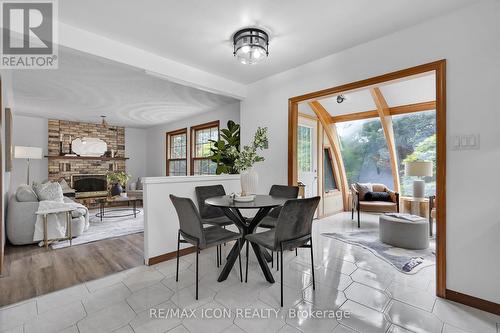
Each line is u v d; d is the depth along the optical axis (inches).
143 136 319.9
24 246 130.3
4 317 68.1
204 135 236.5
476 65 74.2
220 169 159.8
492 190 71.2
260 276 93.7
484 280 72.1
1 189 97.9
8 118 138.2
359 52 102.7
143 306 73.4
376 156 228.8
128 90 162.1
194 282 88.8
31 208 131.4
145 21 86.3
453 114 78.0
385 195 199.5
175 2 75.9
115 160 294.7
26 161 236.8
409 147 206.8
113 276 93.9
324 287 84.7
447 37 79.9
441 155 79.6
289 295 79.4
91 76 136.6
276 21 86.3
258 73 134.9
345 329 63.0
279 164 134.4
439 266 79.4
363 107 201.0
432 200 149.0
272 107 137.6
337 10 79.9
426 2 75.3
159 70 113.7
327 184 226.5
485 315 69.4
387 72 94.3
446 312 70.6
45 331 62.4
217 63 122.0
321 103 204.7
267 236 86.3
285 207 73.7
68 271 98.4
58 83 147.3
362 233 154.0
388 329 63.1
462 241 75.8
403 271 97.9
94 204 267.9
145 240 105.8
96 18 84.4
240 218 105.4
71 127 264.7
